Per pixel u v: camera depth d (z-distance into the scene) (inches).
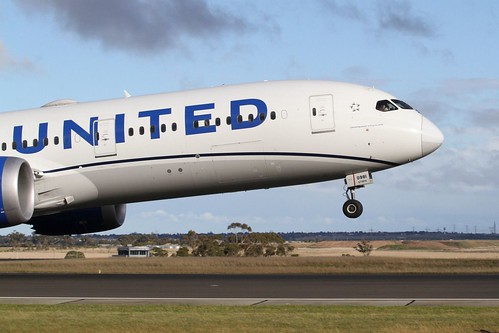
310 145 2420.0
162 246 7529.5
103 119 2588.6
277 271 2456.9
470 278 2065.7
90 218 2928.2
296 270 2465.6
